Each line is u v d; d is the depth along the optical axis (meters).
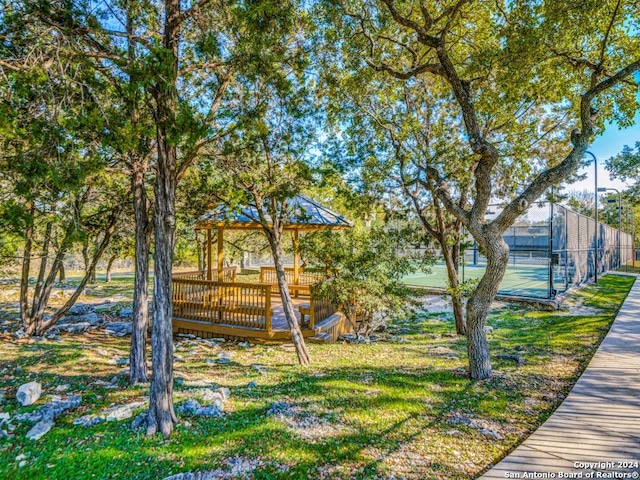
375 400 4.91
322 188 8.77
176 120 3.89
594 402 4.63
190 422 4.25
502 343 8.07
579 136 5.55
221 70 6.19
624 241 31.38
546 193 11.30
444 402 4.82
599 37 7.11
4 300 14.19
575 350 7.13
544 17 6.11
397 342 9.09
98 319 11.18
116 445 3.69
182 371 6.49
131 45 4.67
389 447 3.66
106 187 7.47
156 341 4.11
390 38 7.20
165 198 4.23
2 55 3.91
